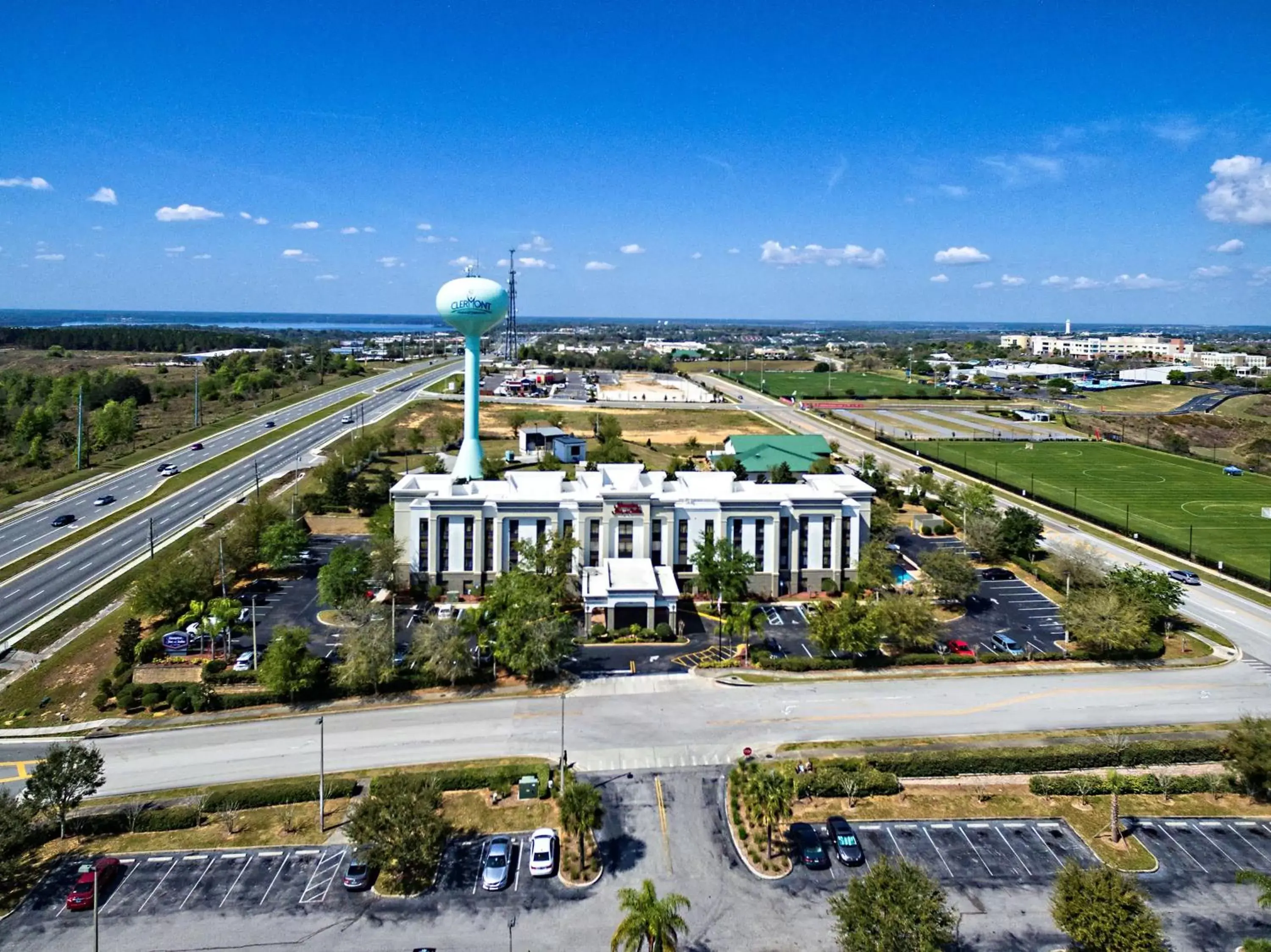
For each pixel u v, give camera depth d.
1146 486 182.00
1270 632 99.81
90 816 60.72
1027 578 116.25
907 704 79.38
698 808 63.22
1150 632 94.50
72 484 164.25
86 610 101.50
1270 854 59.09
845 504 109.44
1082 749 69.12
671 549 106.88
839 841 58.22
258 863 57.34
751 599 107.19
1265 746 63.94
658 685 82.81
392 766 68.38
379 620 85.44
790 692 81.56
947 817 62.91
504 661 82.00
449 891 54.72
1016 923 52.03
